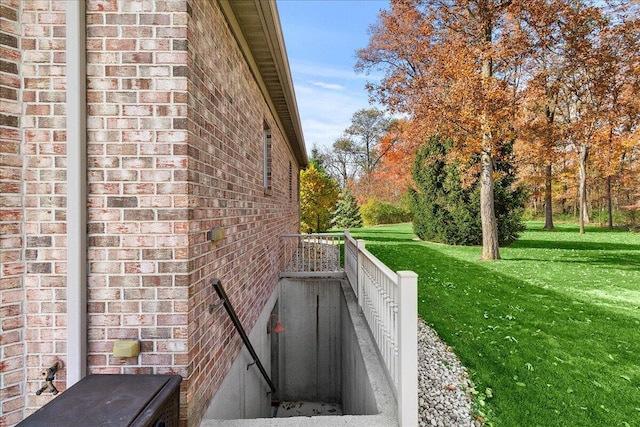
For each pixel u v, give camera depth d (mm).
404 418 2100
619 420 2828
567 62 10758
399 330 2168
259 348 4281
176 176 1967
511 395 3152
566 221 27734
